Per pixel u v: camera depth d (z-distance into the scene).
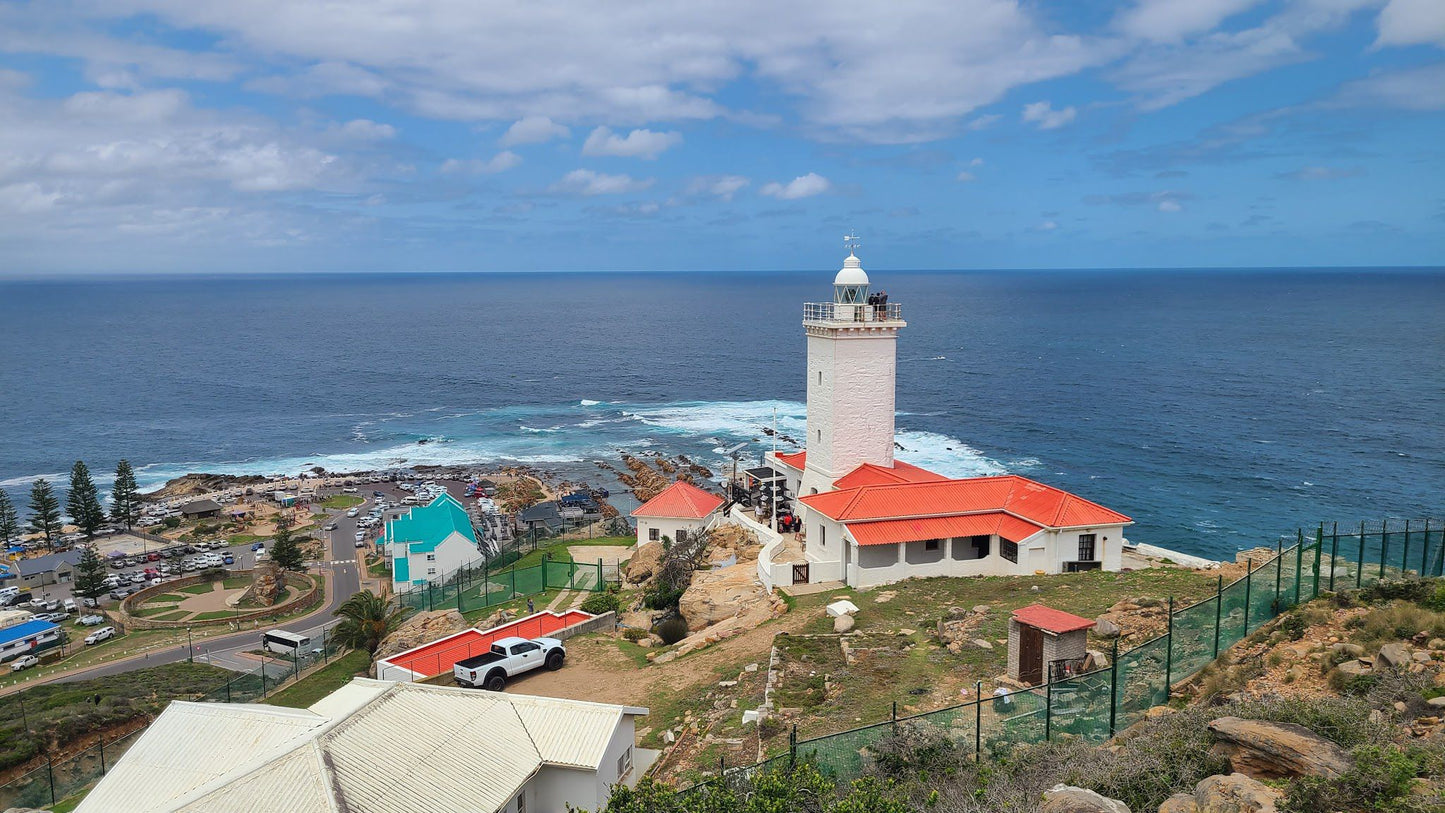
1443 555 33.47
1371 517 95.94
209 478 144.12
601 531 84.56
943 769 23.17
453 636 48.19
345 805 22.53
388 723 26.20
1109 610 38.38
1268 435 135.88
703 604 48.53
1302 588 31.77
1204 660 28.56
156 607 93.06
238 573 103.94
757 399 196.88
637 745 32.84
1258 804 16.95
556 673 42.62
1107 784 19.52
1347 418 146.12
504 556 71.81
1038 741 24.47
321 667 59.38
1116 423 148.75
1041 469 119.62
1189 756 20.14
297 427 181.88
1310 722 20.42
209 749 25.84
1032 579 45.50
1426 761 17.62
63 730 50.41
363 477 143.62
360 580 99.25
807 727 29.48
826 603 44.62
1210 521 96.56
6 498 121.81
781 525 61.38
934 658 34.94
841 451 58.19
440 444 163.62
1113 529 47.31
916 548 49.75
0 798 38.25
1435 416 145.62
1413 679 22.80
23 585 103.19
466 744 26.44
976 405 168.25
